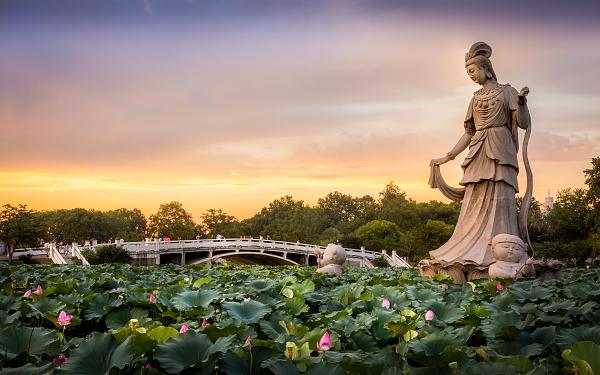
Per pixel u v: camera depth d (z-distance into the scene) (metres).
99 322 8.76
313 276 14.66
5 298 8.80
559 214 70.94
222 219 126.38
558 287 11.49
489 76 18.33
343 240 102.81
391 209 127.75
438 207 124.38
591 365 4.90
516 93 18.02
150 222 107.56
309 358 5.37
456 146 19.19
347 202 162.25
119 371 5.01
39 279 13.93
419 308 8.45
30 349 5.90
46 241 96.81
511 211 17.94
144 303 8.55
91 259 53.28
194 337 5.51
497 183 18.02
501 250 15.27
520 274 14.59
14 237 59.75
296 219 122.44
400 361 5.41
